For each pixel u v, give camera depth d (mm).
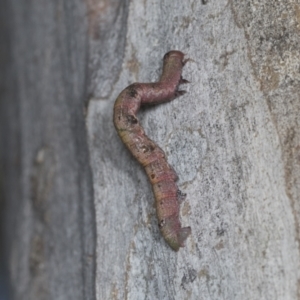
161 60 181
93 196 189
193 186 169
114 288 179
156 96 173
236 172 165
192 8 178
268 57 165
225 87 169
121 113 172
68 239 203
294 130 160
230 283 162
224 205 165
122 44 190
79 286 194
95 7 201
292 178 158
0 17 260
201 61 174
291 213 157
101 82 193
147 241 175
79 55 203
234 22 170
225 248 163
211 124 170
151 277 173
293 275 156
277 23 165
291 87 162
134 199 180
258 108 164
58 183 210
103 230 185
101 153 189
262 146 162
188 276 167
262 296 158
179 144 173
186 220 168
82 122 197
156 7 184
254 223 161
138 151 171
